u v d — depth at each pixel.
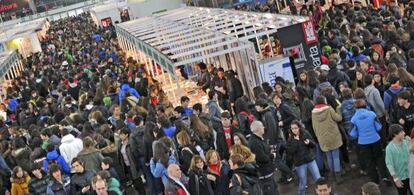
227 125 13.47
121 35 35.88
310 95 14.89
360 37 19.61
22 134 17.83
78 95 24.09
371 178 12.48
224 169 10.84
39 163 12.02
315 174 12.11
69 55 42.56
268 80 18.17
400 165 10.53
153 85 20.25
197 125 13.60
